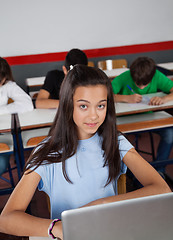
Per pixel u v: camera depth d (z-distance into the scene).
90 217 0.56
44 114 2.12
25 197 0.86
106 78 0.86
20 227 0.76
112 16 4.36
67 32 4.30
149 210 0.57
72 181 0.94
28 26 4.13
